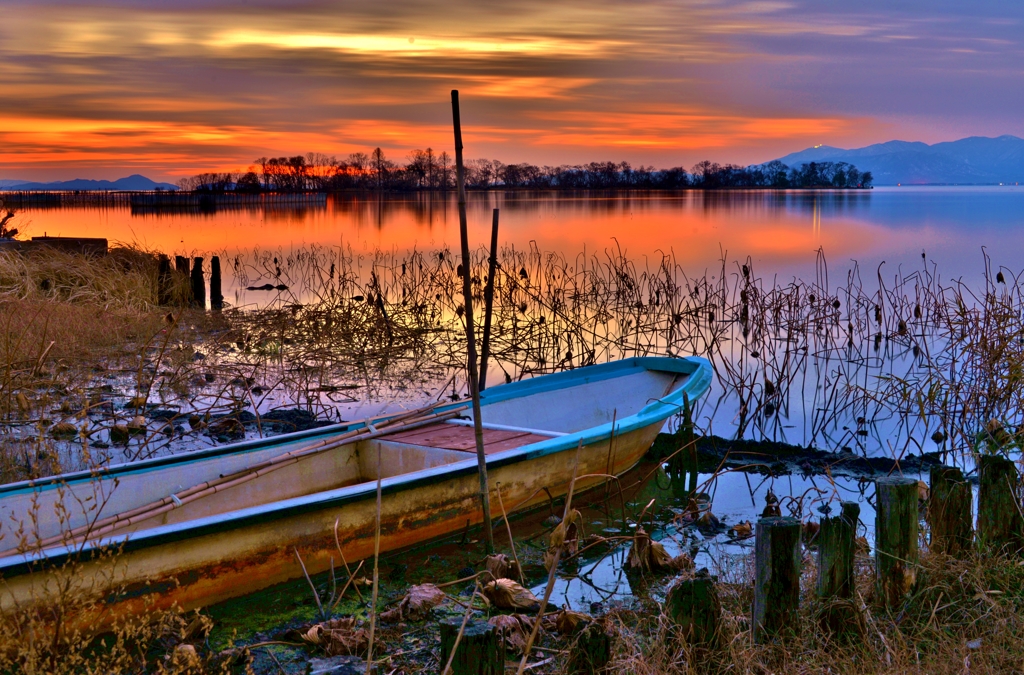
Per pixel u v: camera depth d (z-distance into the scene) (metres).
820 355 11.78
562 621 4.31
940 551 4.37
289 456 5.88
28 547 4.07
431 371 11.14
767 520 3.74
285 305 16.03
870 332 12.79
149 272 15.48
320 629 4.30
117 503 5.24
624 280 15.79
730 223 43.25
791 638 3.67
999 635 3.65
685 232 35.88
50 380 9.07
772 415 9.14
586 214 53.41
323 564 5.02
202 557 4.50
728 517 6.26
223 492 5.55
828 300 12.97
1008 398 7.09
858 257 24.42
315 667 4.08
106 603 4.20
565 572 5.24
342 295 16.77
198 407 9.05
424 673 3.98
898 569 4.00
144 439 7.94
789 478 7.18
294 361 11.36
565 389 7.99
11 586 3.91
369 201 83.25
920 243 29.61
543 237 32.84
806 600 4.06
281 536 4.80
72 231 33.94
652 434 7.19
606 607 4.72
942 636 3.71
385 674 3.99
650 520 6.18
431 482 5.40
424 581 5.09
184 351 11.30
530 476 6.08
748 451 7.80
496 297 15.99
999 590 4.02
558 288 15.99
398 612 4.56
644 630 4.29
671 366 8.63
